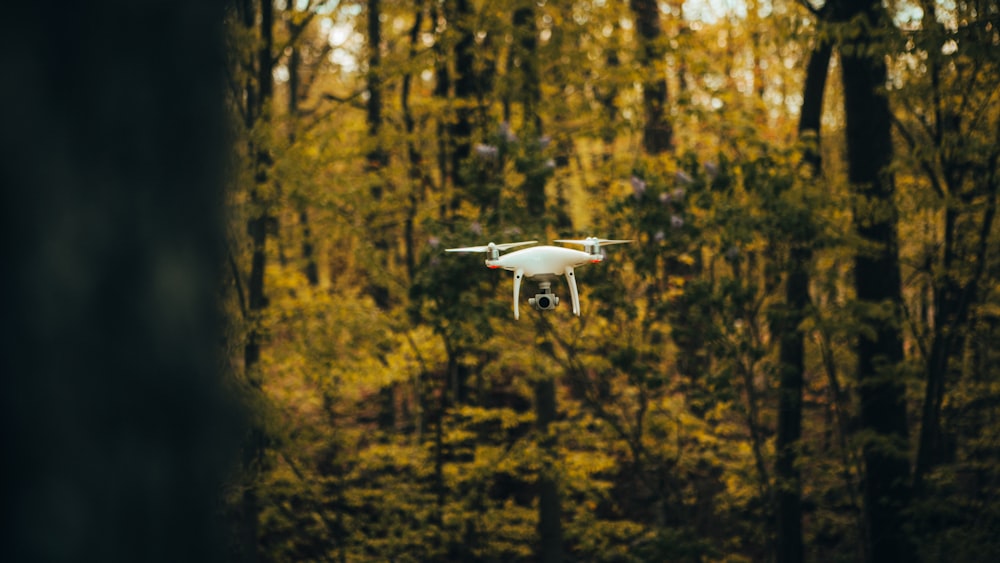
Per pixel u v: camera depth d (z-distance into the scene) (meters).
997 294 10.99
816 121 12.03
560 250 3.10
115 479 1.16
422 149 15.68
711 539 11.47
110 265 1.17
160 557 1.21
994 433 10.65
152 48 1.24
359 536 11.88
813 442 12.25
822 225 9.98
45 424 1.11
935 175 10.53
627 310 9.80
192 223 1.30
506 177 11.10
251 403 9.00
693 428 11.48
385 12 14.80
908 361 10.49
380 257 12.18
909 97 9.62
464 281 9.87
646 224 9.66
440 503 12.49
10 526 1.09
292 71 19.70
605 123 12.03
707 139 11.76
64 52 1.14
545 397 12.55
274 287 12.75
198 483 1.27
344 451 12.27
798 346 11.32
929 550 9.52
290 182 10.71
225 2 1.44
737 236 9.65
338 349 11.38
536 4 12.47
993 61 8.60
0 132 1.08
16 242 1.09
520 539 13.64
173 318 1.24
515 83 12.44
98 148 1.17
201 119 1.31
